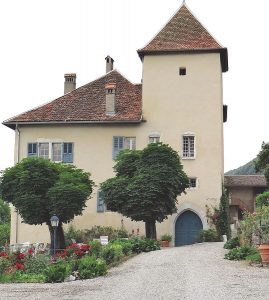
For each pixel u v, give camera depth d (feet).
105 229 113.60
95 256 62.23
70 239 106.73
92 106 124.77
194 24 125.59
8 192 92.07
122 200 93.66
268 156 120.67
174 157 97.96
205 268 54.95
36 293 43.04
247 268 54.24
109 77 132.87
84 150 120.98
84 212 117.80
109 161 120.06
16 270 55.06
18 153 122.42
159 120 119.96
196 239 113.50
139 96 126.72
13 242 118.32
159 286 43.98
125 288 43.91
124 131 120.67
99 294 41.39
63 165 96.32
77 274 53.26
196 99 119.85
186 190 117.08
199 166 117.80
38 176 90.53
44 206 89.66
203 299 37.47
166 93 120.67
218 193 116.26
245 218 73.26
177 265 58.08
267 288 41.34
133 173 97.60
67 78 136.36
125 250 72.79
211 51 120.47
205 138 118.62
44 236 118.01
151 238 89.76
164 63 121.70
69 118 121.60
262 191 139.03
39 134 122.62
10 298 40.47
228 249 77.46
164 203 94.07
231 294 39.11
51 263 59.52
